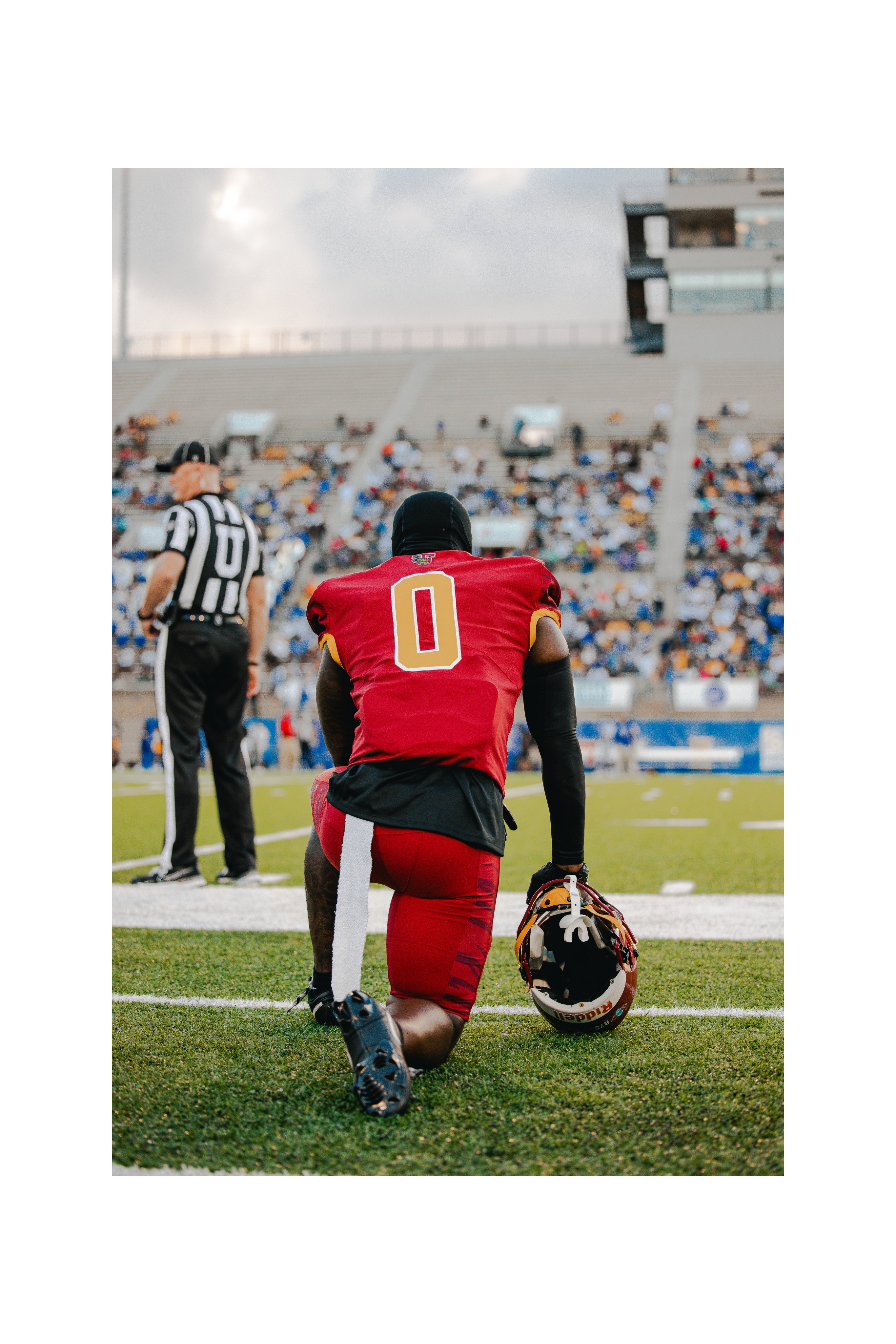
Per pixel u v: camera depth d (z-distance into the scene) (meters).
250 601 4.52
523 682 2.15
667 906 3.82
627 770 16.14
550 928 2.23
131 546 21.91
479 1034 2.24
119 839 6.20
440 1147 1.72
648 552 20.94
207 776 12.62
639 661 17.94
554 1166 1.66
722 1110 1.85
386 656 2.02
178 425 28.05
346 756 2.22
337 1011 1.84
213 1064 2.05
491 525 21.38
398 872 1.92
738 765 15.95
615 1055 2.09
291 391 29.28
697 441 25.08
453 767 1.94
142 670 18.81
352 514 23.23
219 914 3.69
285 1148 1.72
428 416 27.61
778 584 19.86
